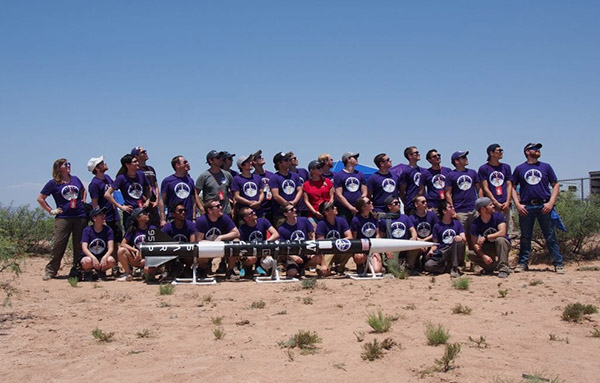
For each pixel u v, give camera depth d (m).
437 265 11.14
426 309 7.54
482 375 4.73
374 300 8.27
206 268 11.14
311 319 7.09
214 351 5.64
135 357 5.47
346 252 10.89
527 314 7.18
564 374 4.78
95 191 11.37
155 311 7.77
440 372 4.82
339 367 5.02
